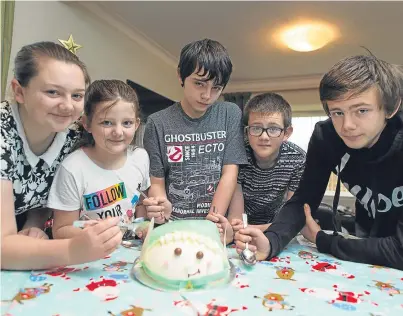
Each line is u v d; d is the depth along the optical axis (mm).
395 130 791
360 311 537
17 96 743
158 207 896
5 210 694
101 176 912
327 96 745
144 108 2922
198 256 621
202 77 1038
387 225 882
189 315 511
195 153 1141
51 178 882
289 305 549
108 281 629
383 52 3232
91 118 876
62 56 723
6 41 1544
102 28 2545
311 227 923
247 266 724
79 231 783
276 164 1188
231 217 1161
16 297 559
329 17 2520
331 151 927
